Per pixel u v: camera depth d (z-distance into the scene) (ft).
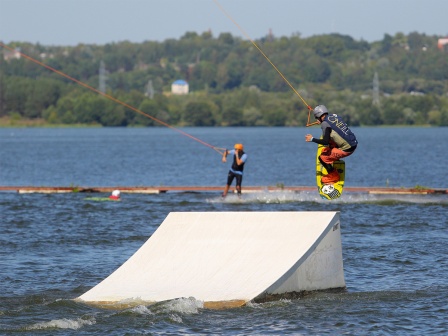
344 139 177.78
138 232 267.80
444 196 381.60
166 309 160.45
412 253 223.92
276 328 151.12
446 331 149.79
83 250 233.96
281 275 169.58
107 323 153.28
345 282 189.37
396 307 166.20
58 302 167.02
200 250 184.24
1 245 241.14
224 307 162.50
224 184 537.24
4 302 171.01
